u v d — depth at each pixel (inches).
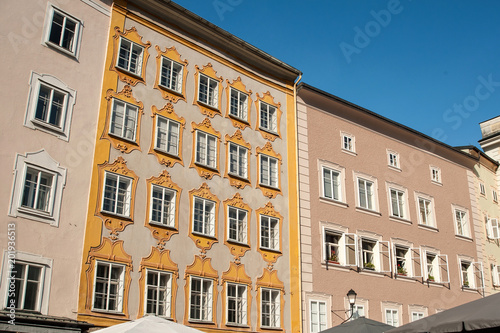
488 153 1549.0
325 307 899.4
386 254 1043.3
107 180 697.6
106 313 637.3
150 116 772.6
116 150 715.4
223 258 786.8
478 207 1337.4
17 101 631.8
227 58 922.7
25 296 581.9
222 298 765.3
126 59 780.6
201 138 829.8
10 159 606.5
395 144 1176.8
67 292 614.5
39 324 565.0
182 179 777.6
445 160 1295.5
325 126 1043.3
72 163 665.6
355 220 1013.8
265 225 870.4
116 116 735.7
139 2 816.9
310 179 970.7
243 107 921.5
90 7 754.8
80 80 708.7
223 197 822.5
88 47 733.9
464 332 411.2
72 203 650.8
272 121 963.3
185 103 826.2
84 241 644.7
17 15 661.9
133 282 675.4
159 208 741.9
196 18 871.7
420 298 1071.0
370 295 978.1
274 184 915.4
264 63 979.3
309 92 1026.7
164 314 697.0
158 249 714.2
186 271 734.5
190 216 768.3
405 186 1154.0
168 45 837.8
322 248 936.3
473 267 1229.1
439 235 1182.3
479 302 409.1
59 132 663.8
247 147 892.6
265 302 823.7
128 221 695.7
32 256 594.9
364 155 1091.9
